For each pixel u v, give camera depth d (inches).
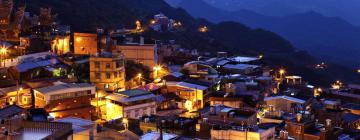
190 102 3361.2
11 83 2923.2
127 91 3024.1
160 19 7559.1
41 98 2657.5
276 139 2384.4
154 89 3383.4
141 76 3752.5
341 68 7588.6
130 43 4549.7
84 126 1834.4
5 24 4215.1
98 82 3257.9
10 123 1437.0
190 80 3668.8
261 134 2185.0
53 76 3245.6
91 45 4175.7
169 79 3671.3
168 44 5629.9
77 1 7229.3
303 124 2586.1
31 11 5895.7
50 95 2630.4
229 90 3592.5
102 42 4247.0
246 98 3361.2
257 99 3452.3
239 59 5103.3
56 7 6481.3
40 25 4667.8
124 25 6978.4
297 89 4276.6
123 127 2268.7
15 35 4185.5
